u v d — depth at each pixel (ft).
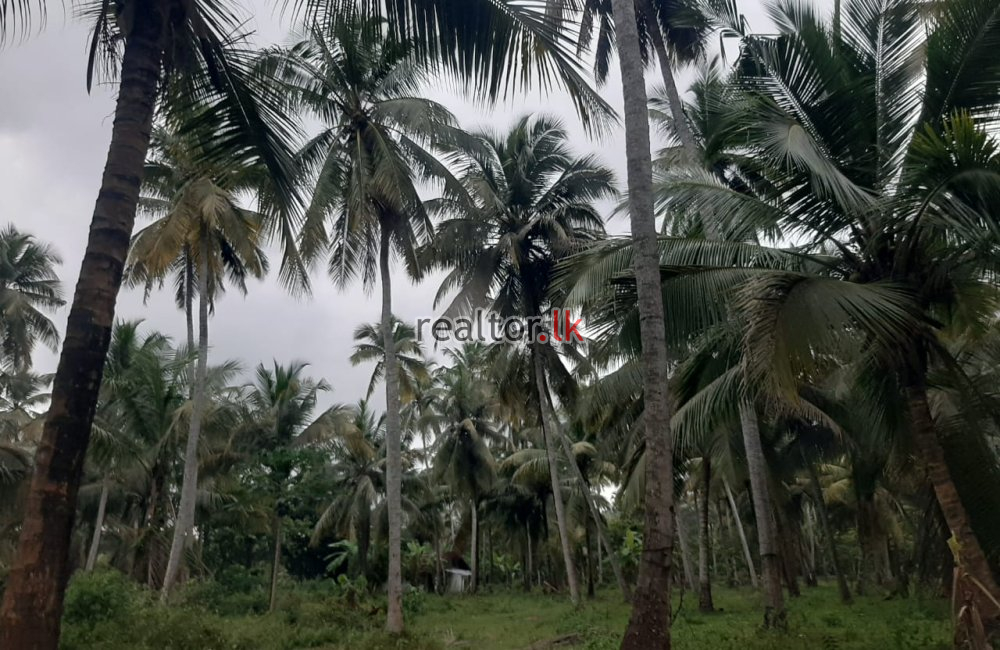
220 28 19.77
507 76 20.03
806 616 47.70
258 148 21.67
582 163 63.98
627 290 27.50
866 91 28.32
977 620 18.88
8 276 83.15
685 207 31.12
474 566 112.06
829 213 28.02
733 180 32.60
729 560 138.72
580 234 61.77
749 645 33.17
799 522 111.45
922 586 53.72
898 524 98.37
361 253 53.98
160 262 52.26
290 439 81.00
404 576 121.19
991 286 28.25
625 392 53.47
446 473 102.22
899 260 26.61
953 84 26.17
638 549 107.65
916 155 24.72
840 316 22.38
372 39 20.89
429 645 41.70
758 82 29.40
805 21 28.19
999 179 21.79
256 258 62.23
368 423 107.65
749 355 23.02
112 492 96.84
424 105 47.75
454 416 102.73
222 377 83.35
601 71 44.34
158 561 73.92
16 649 12.66
